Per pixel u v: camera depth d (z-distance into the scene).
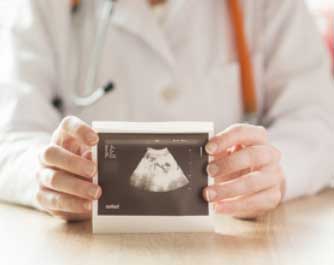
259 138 1.14
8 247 1.02
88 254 0.97
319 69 1.75
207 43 1.78
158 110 1.71
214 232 1.09
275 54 1.78
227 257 0.95
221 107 1.75
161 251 0.98
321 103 1.69
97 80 1.73
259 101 1.78
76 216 1.19
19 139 1.47
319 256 0.96
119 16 1.75
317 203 1.38
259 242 1.04
